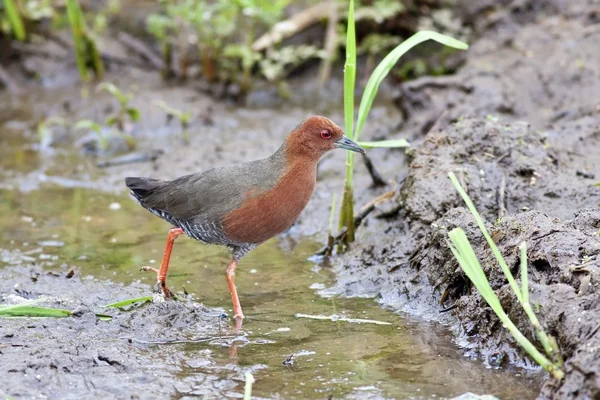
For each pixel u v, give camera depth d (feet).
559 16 56.80
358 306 34.50
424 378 27.76
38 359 28.12
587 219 31.78
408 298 34.55
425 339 30.99
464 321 31.07
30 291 35.35
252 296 35.70
